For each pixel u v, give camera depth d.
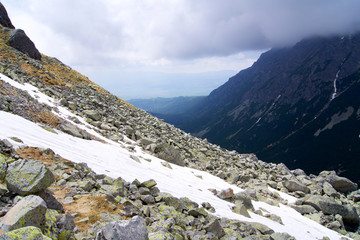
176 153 32.69
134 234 7.33
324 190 37.34
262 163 49.25
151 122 50.28
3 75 31.56
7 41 49.53
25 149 13.32
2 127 14.56
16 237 5.36
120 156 22.45
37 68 45.38
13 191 8.31
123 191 12.88
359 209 32.69
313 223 26.88
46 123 21.47
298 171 44.78
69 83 49.59
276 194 32.56
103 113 38.47
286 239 15.16
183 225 12.33
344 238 24.86
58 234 7.38
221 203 21.06
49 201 8.70
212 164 38.47
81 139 22.31
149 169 22.94
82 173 13.39
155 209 12.87
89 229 8.72
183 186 21.88
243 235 14.79
